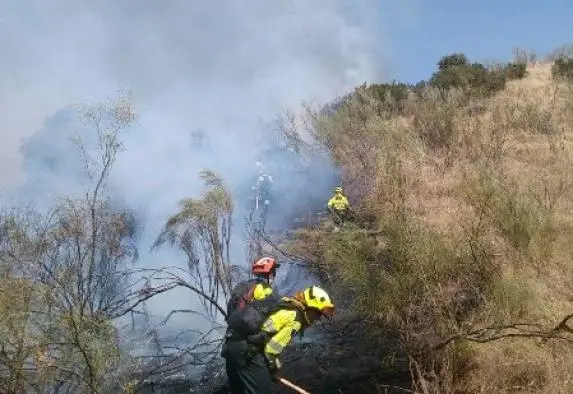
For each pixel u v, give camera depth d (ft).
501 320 18.34
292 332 15.11
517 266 21.80
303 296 15.52
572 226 24.27
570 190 27.96
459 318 19.38
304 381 19.66
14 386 15.24
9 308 15.14
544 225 23.20
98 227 20.71
